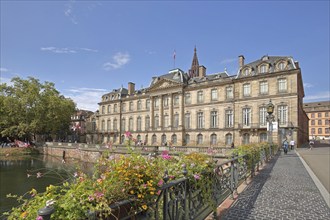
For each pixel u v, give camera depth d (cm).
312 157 2022
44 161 3416
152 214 309
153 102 5469
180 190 376
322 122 8450
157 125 5350
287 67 3662
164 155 471
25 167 2825
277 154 2348
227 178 663
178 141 4834
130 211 272
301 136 4269
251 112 3953
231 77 4353
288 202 654
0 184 1981
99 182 268
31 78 5138
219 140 4319
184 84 4928
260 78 3906
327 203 642
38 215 191
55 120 5184
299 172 1179
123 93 6450
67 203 211
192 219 420
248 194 737
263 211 577
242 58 4319
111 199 252
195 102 4759
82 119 7919
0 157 3155
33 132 5119
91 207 221
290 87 3597
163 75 5578
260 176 1058
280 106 3669
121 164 308
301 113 4316
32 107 4991
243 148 1085
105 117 6588
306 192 765
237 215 546
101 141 6581
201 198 457
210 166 496
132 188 283
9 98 4697
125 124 6069
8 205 1392
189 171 424
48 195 231
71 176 389
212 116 4509
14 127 4762
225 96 4356
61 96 5825
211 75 4891
